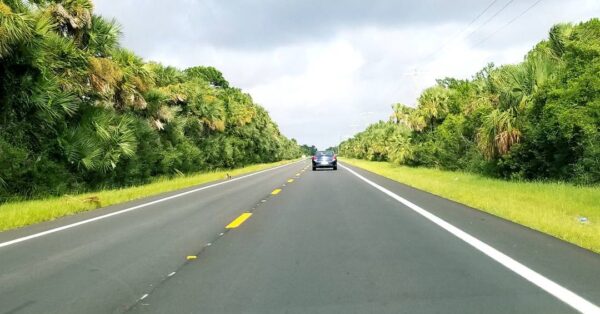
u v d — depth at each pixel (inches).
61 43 729.6
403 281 230.4
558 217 408.2
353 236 350.0
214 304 201.5
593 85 691.4
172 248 319.0
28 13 669.9
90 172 853.2
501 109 905.5
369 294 211.2
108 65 818.2
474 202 545.6
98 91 816.9
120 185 954.7
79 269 264.8
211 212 507.2
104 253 305.9
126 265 272.8
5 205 574.2
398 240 332.2
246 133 2363.4
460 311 187.0
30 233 387.5
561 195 563.5
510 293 208.7
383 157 2984.7
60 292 222.2
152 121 1100.5
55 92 708.0
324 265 264.1
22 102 683.4
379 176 1198.3
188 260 283.3
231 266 265.9
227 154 1819.6
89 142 775.7
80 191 799.1
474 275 238.8
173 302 205.5
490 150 916.0
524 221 407.2
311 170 1704.0
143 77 993.5
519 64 907.4
